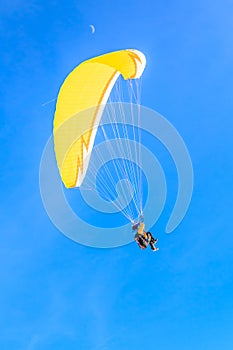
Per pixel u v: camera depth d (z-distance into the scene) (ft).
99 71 89.25
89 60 85.46
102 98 94.94
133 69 83.30
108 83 93.66
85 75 88.33
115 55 85.10
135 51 87.76
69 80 87.76
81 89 90.63
